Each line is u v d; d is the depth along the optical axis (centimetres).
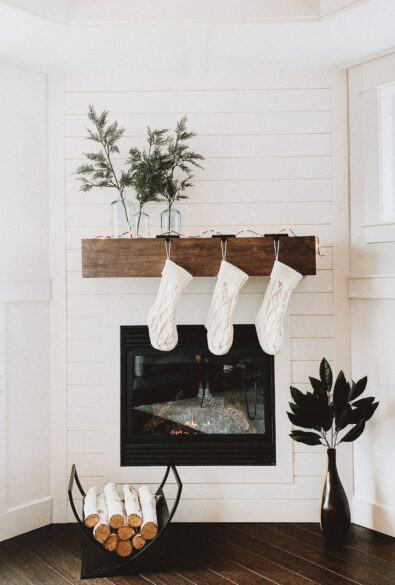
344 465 288
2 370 270
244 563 242
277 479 288
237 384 301
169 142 288
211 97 293
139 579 229
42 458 285
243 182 293
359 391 259
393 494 270
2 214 272
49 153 288
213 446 291
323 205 291
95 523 236
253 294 290
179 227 282
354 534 272
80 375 290
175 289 260
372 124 279
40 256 285
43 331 287
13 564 243
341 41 261
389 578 228
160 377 299
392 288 268
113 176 291
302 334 291
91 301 290
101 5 243
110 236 280
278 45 264
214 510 288
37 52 269
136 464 290
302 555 249
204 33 250
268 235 265
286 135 292
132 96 292
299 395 259
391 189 281
